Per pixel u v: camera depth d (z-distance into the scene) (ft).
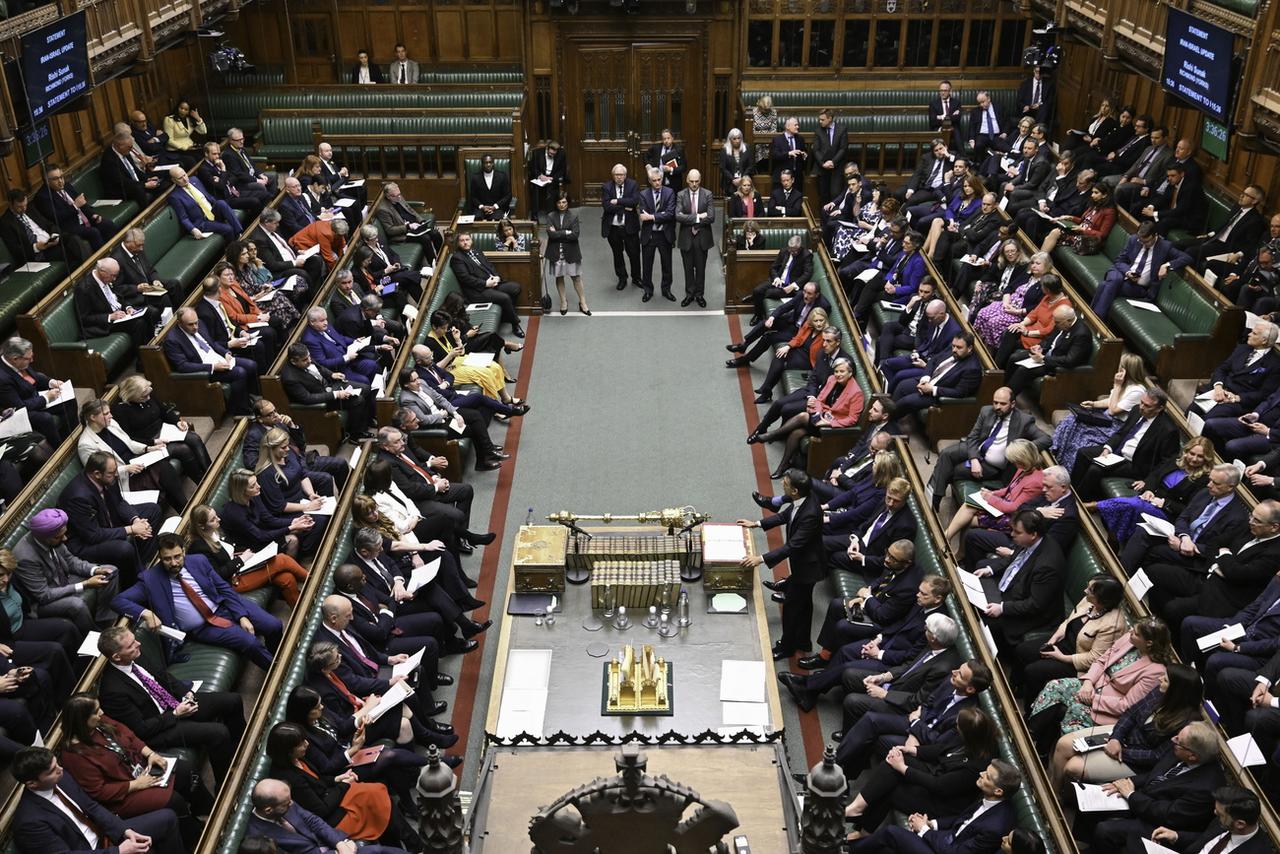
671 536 29.94
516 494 36.24
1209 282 37.96
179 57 61.31
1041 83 58.18
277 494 30.22
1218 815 18.51
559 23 60.13
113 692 21.99
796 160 56.13
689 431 39.96
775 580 32.09
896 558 25.68
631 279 53.31
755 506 35.47
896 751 21.79
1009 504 29.63
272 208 45.37
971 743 20.49
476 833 20.49
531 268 48.52
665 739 22.59
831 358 37.27
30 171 44.80
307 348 36.47
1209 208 43.91
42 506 27.45
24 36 33.76
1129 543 27.86
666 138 56.65
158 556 25.26
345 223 45.78
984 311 40.37
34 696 23.07
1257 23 33.86
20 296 37.91
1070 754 21.94
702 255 49.34
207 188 49.65
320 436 36.45
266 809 19.22
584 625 27.68
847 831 23.43
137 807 20.70
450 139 57.06
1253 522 25.00
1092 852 21.04
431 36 63.52
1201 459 27.99
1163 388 36.88
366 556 26.86
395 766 22.88
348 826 21.18
